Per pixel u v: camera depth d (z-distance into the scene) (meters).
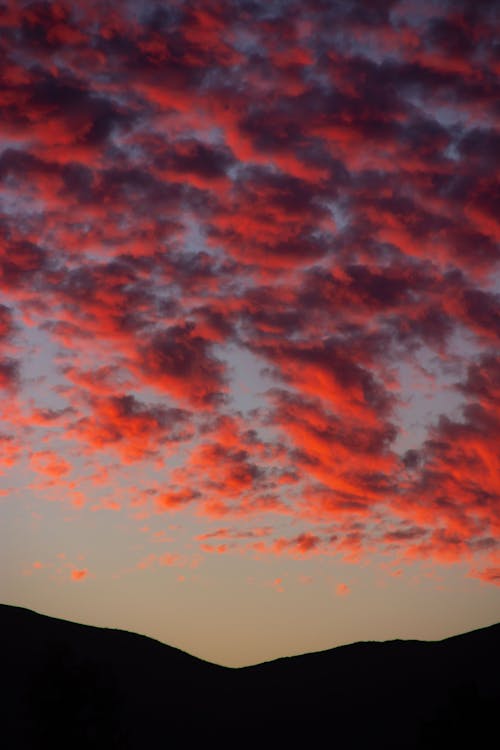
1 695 86.62
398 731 100.00
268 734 104.12
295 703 111.94
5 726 77.69
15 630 111.69
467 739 52.78
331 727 104.62
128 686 108.31
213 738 101.56
